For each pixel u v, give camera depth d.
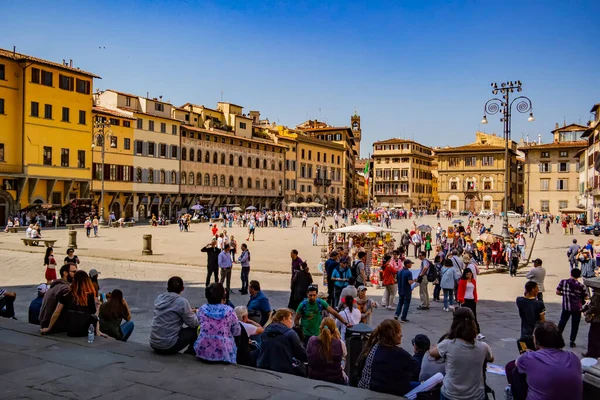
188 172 81.25
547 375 5.53
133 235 47.72
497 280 24.88
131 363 7.84
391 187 135.88
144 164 73.19
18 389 6.77
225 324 8.05
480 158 122.44
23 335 9.27
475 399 6.32
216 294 8.17
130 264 27.94
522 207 136.25
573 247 25.08
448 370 6.45
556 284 23.33
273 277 24.31
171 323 8.29
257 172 96.56
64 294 9.38
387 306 17.73
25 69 56.50
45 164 58.91
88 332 9.16
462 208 123.69
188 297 19.02
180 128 79.56
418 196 138.62
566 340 13.35
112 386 6.92
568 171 100.25
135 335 13.08
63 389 6.79
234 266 27.19
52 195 61.16
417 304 18.72
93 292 9.41
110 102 71.50
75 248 33.94
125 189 70.00
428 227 33.19
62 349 8.49
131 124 70.94
